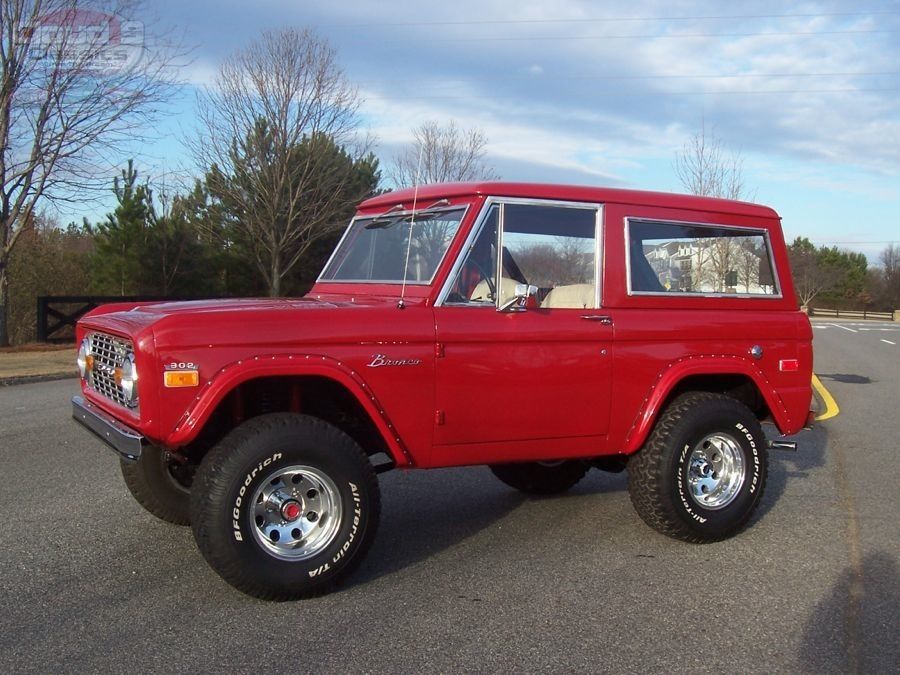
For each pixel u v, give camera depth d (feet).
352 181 93.97
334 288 17.51
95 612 12.94
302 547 13.41
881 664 11.50
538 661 11.44
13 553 15.69
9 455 24.44
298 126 87.30
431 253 15.26
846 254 261.65
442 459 14.66
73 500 19.45
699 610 13.37
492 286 15.06
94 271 82.02
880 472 23.67
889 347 80.23
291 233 89.66
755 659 11.62
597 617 13.01
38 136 60.34
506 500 20.20
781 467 24.30
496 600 13.67
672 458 16.19
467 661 11.39
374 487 13.79
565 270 15.90
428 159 79.46
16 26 57.98
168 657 11.39
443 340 14.30
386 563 15.51
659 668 11.29
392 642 11.97
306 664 11.23
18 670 10.95
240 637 12.07
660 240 16.92
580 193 15.99
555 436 15.60
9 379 42.98
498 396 14.88
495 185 15.12
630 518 18.75
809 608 13.48
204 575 14.58
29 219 64.59
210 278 90.27
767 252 18.15
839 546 16.79
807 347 18.28
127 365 13.11
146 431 12.50
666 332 16.43
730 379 18.20
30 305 76.28
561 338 15.33
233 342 12.75
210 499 12.66
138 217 83.20
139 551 15.83
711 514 16.63
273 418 13.24
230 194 88.22
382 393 13.85
